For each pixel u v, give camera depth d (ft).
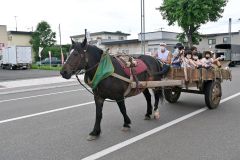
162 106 32.14
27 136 22.16
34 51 205.67
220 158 17.01
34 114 30.17
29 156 17.95
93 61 20.92
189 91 31.48
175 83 27.09
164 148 18.81
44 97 43.27
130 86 22.27
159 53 30.45
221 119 26.13
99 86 20.92
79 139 21.06
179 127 23.70
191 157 17.20
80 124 25.36
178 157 17.24
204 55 32.68
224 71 33.35
